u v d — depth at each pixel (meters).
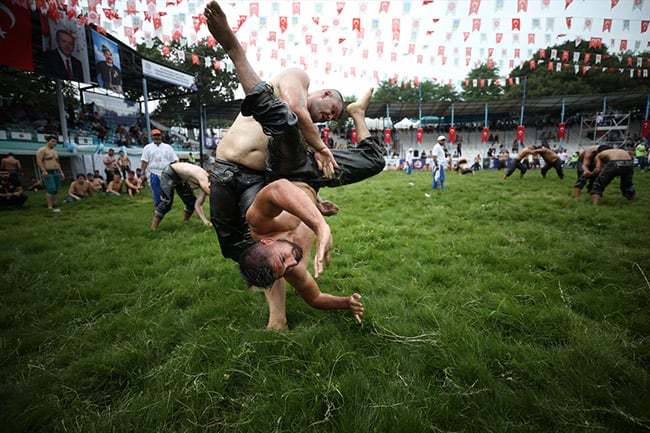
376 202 8.56
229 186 2.47
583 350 2.16
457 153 29.14
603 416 1.72
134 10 6.96
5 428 1.71
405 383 1.94
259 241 2.05
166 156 7.11
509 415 1.75
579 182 8.24
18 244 5.19
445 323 2.53
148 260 4.46
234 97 34.31
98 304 3.15
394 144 33.72
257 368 2.10
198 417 1.77
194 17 6.51
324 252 1.64
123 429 1.72
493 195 8.88
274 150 2.21
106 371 2.14
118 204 10.08
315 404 1.79
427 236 5.16
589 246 4.42
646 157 18.12
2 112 17.81
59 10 8.45
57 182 9.36
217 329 2.56
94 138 20.62
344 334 2.47
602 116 28.44
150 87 23.08
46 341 2.57
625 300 2.90
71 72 13.70
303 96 2.19
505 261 3.94
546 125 33.75
